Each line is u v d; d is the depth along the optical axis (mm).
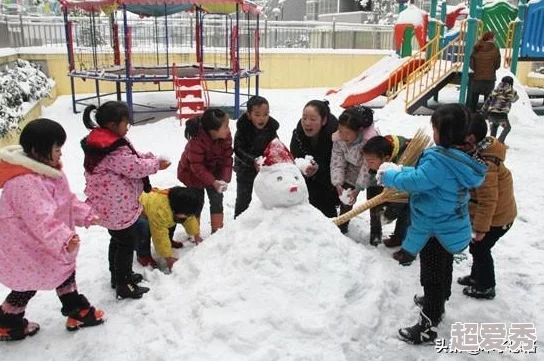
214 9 13703
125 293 3518
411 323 3260
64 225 2848
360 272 3410
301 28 17609
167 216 3920
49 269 2975
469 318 3408
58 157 2938
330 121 4293
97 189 3320
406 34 13273
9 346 3082
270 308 3000
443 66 12000
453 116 2803
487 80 10695
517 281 3938
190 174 4410
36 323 3256
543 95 13695
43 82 11750
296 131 4402
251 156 4332
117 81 10773
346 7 28578
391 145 3816
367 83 12398
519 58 12203
